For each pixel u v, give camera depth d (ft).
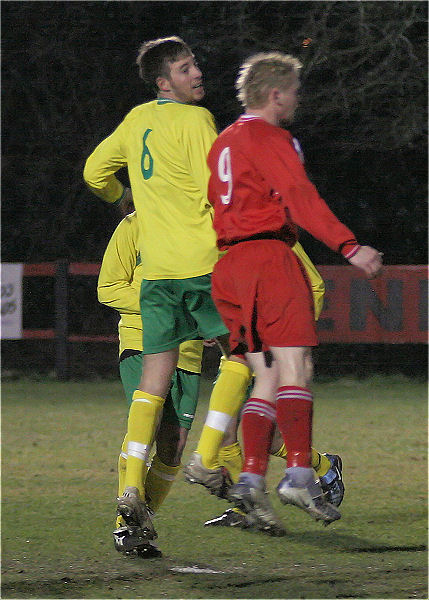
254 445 46.01
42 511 68.49
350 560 54.03
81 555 55.83
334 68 192.13
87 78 204.74
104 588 48.21
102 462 89.61
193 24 198.18
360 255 43.73
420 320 160.25
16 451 95.55
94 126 204.95
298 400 44.78
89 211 209.87
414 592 46.88
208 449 49.11
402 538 59.57
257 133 45.73
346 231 44.01
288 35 192.85
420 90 194.29
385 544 58.03
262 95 46.80
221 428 49.24
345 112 194.80
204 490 76.43
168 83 53.47
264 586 48.26
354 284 160.86
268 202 45.83
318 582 48.88
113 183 57.82
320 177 207.21
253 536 60.34
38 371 182.60
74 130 205.77
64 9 198.70
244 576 50.39
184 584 48.93
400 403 136.05
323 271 160.97
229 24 194.08
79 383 165.17
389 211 207.72
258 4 195.31
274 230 45.73
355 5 187.21
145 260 52.70
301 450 44.91
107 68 203.31
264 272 45.47
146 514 51.06
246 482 45.42
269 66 46.98
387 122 196.75
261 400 46.26
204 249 51.42
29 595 47.06
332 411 126.31
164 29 200.44
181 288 51.85
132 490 50.88
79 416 121.39
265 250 45.65
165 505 70.18
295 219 44.57
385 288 160.56
